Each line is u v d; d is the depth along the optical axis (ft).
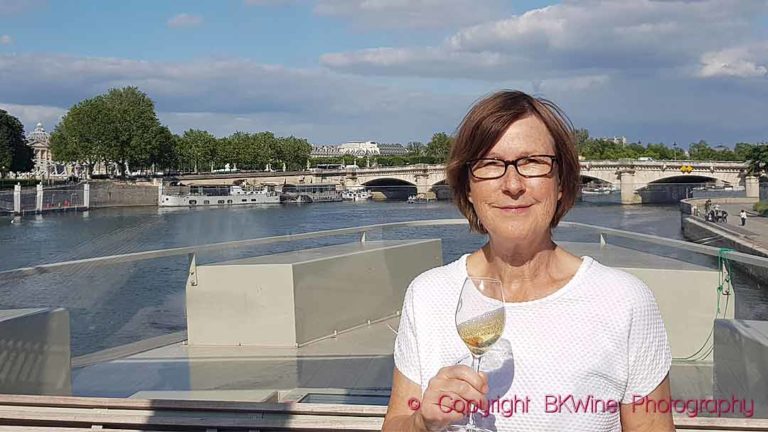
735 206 83.66
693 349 16.37
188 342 19.19
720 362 12.19
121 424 8.56
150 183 218.38
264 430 8.31
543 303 5.96
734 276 16.08
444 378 5.35
